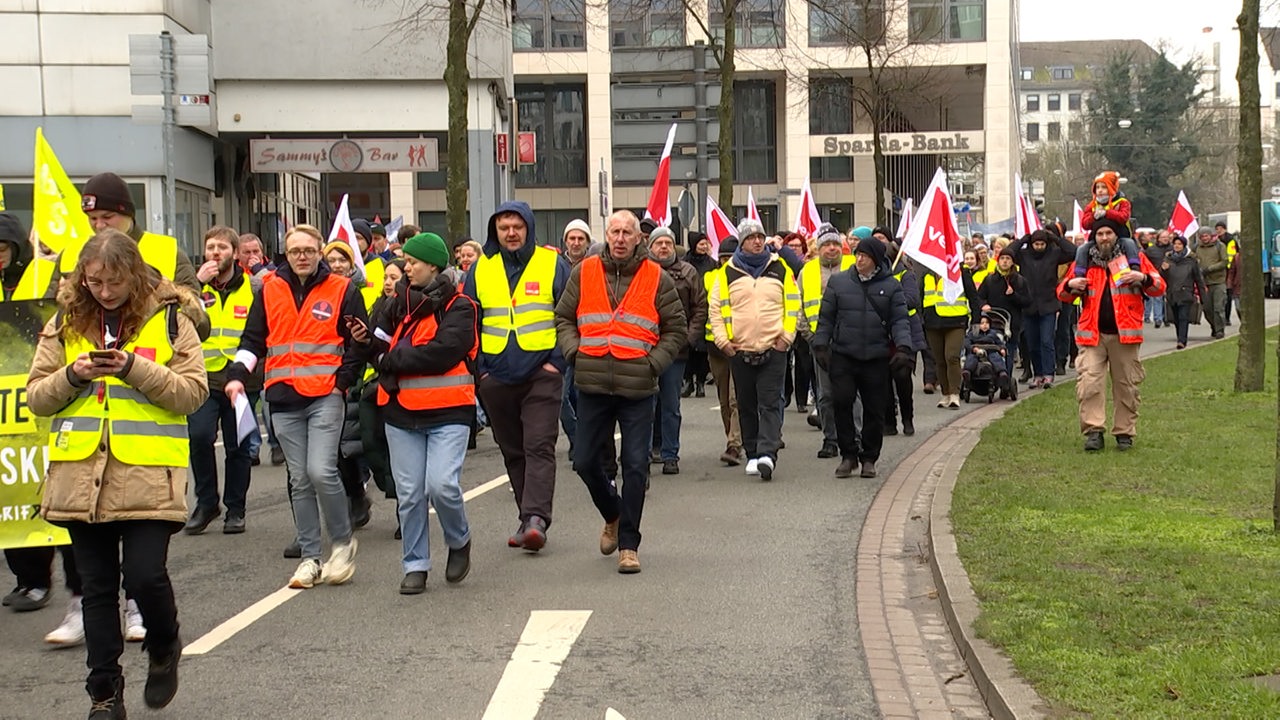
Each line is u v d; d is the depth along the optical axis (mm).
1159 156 77188
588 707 5566
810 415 15273
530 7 50531
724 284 11414
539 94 52281
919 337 13883
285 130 26609
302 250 7641
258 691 5809
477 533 9320
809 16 47031
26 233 7016
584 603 7316
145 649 5355
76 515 5062
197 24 25344
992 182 51688
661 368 8031
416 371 7500
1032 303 18766
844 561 8352
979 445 12227
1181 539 8039
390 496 9375
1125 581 7043
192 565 8430
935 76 47875
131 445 5137
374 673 6055
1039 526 8500
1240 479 10062
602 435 8188
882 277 11383
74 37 23203
